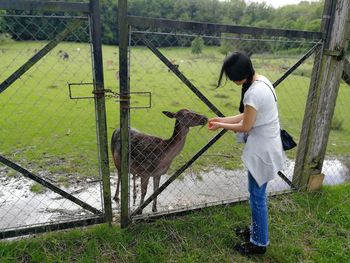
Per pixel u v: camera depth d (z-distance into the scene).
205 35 3.07
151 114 8.50
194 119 3.51
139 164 3.72
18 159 5.62
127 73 2.83
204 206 3.67
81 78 12.23
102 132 2.96
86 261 2.86
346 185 4.42
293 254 3.10
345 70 3.92
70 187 4.68
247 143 2.81
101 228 3.27
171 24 2.87
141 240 3.15
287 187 5.10
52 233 3.16
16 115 8.19
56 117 8.22
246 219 3.57
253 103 2.56
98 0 2.54
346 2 3.49
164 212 3.48
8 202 4.19
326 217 3.65
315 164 4.11
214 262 2.98
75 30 2.62
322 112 3.91
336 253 3.08
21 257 2.88
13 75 2.53
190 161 3.43
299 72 10.78
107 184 3.14
